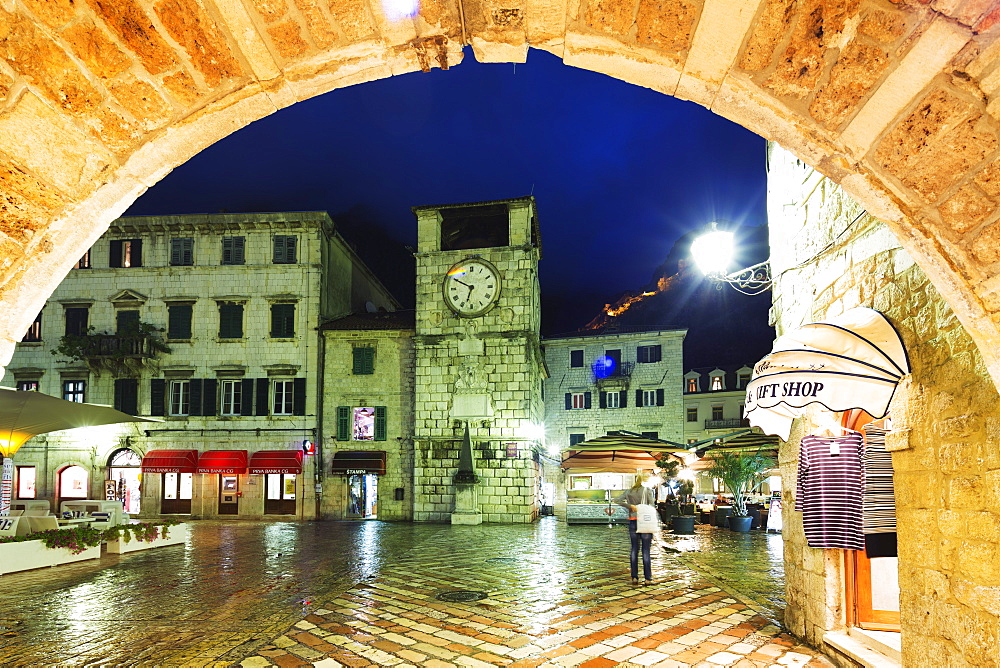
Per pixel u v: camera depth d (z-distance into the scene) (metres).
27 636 6.84
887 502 5.42
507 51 2.87
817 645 5.93
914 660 4.18
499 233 32.91
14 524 12.23
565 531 20.53
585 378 41.09
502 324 26.53
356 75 2.85
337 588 9.62
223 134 2.86
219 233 28.95
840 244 5.57
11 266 2.57
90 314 28.73
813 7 2.32
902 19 2.23
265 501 27.77
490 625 7.19
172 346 28.48
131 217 28.62
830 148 2.69
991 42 2.12
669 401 39.38
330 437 27.92
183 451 27.53
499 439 25.86
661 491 23.86
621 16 2.62
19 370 28.34
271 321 28.48
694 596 8.70
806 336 4.44
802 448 5.71
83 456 28.19
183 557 13.46
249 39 2.55
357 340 28.41
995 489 3.26
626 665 5.70
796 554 6.55
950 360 3.74
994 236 2.41
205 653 6.15
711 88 2.77
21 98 2.44
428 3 2.57
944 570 3.80
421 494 26.05
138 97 2.60
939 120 2.37
